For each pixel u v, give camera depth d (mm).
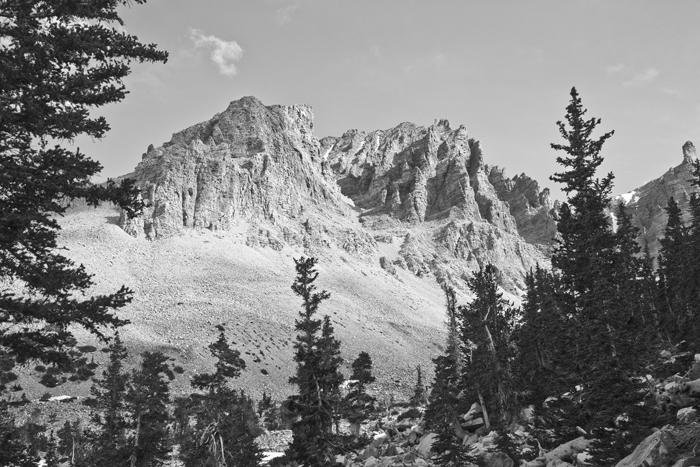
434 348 170000
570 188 33844
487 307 44906
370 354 149125
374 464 43844
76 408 86188
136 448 43375
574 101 34594
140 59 17797
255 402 105438
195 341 127750
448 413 44656
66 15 16375
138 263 190375
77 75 16000
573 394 34312
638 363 26016
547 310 47812
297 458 36250
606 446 24609
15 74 14984
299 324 38781
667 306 55406
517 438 36906
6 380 90375
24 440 60875
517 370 44031
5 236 14945
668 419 23109
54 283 15805
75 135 16047
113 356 48906
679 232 66000
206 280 187000
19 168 14930
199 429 41156
